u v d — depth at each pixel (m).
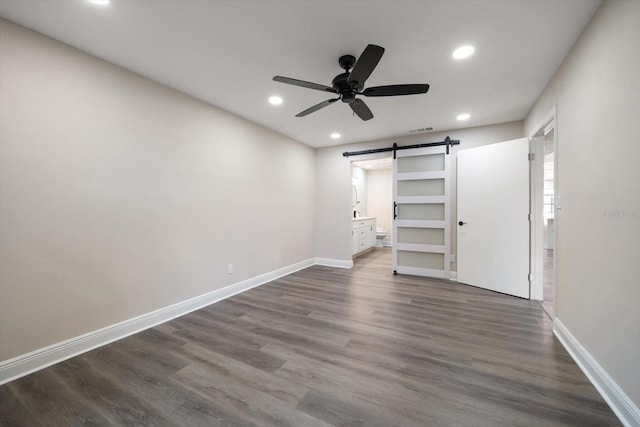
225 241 3.37
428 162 4.36
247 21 1.79
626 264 1.39
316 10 1.68
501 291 3.49
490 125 3.87
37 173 1.88
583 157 1.86
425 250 4.35
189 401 1.56
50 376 1.80
